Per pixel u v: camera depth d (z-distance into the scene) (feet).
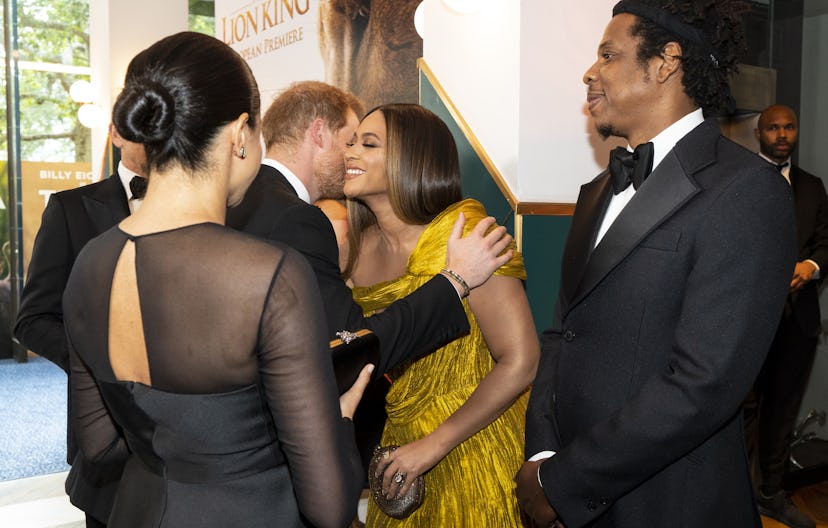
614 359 3.88
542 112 8.93
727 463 3.81
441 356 5.49
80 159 24.57
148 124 2.96
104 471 4.23
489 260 5.07
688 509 3.76
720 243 3.50
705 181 3.68
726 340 3.42
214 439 2.99
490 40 9.16
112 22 23.16
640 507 3.86
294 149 5.47
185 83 2.99
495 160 9.17
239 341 2.86
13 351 24.20
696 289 3.54
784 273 3.49
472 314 5.46
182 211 3.06
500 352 5.33
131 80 3.04
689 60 3.84
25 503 11.45
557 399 4.26
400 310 4.67
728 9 3.88
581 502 3.79
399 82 14.58
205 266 2.89
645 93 3.95
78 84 23.39
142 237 3.00
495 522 5.49
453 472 5.53
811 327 10.02
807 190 9.98
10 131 23.48
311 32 16.26
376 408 6.22
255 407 3.00
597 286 3.96
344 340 3.88
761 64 10.29
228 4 19.20
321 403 2.95
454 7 9.18
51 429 16.31
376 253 6.26
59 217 5.64
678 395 3.48
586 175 9.36
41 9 23.68
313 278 3.06
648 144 3.95
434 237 5.45
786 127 9.85
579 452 3.77
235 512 3.04
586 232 4.42
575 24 9.09
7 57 23.16
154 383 2.98
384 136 5.57
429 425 5.55
